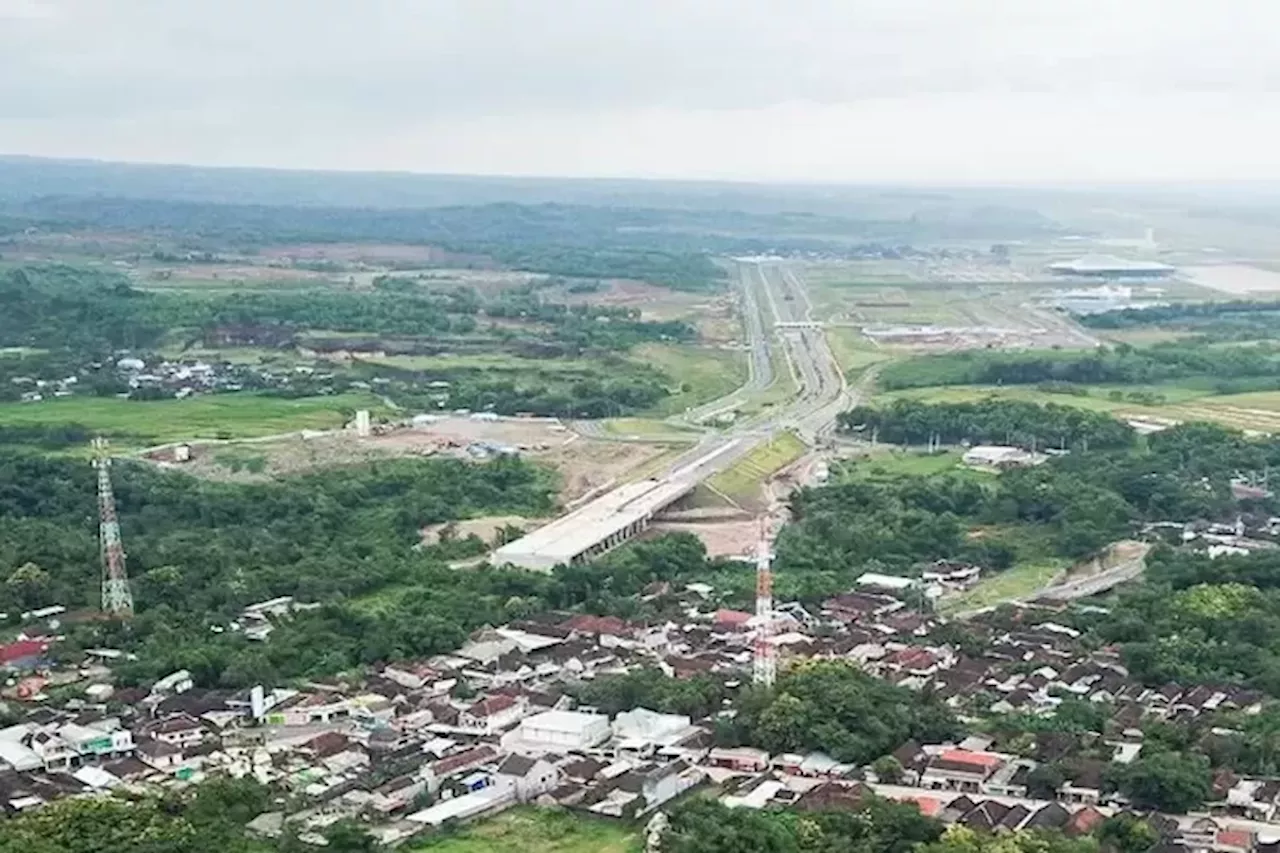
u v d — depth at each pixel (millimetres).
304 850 177000
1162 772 192625
